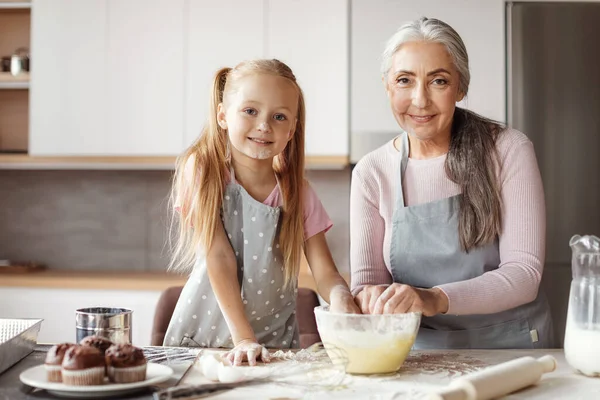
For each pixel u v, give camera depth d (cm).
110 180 378
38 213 380
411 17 325
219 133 167
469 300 148
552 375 130
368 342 126
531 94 320
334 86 328
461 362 139
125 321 133
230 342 170
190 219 166
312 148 329
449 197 167
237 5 332
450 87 160
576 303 130
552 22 320
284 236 167
